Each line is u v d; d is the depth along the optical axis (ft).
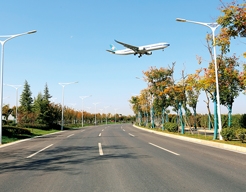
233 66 60.23
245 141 52.31
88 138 72.49
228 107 70.03
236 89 64.85
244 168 26.50
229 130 54.85
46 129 134.31
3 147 54.60
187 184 20.34
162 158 33.65
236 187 19.31
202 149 43.27
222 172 24.62
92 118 330.34
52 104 159.22
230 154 36.86
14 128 84.17
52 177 23.61
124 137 74.23
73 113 237.25
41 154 39.83
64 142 61.05
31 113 141.18
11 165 30.55
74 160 33.06
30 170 27.12
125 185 20.34
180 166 27.91
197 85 61.93
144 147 46.98
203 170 25.64
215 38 51.90
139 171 25.61
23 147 52.01
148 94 140.15
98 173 24.97
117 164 29.68
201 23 56.65
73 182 21.58
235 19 39.52
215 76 57.36
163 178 22.49
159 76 103.24
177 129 93.66
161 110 115.65
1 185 21.06
